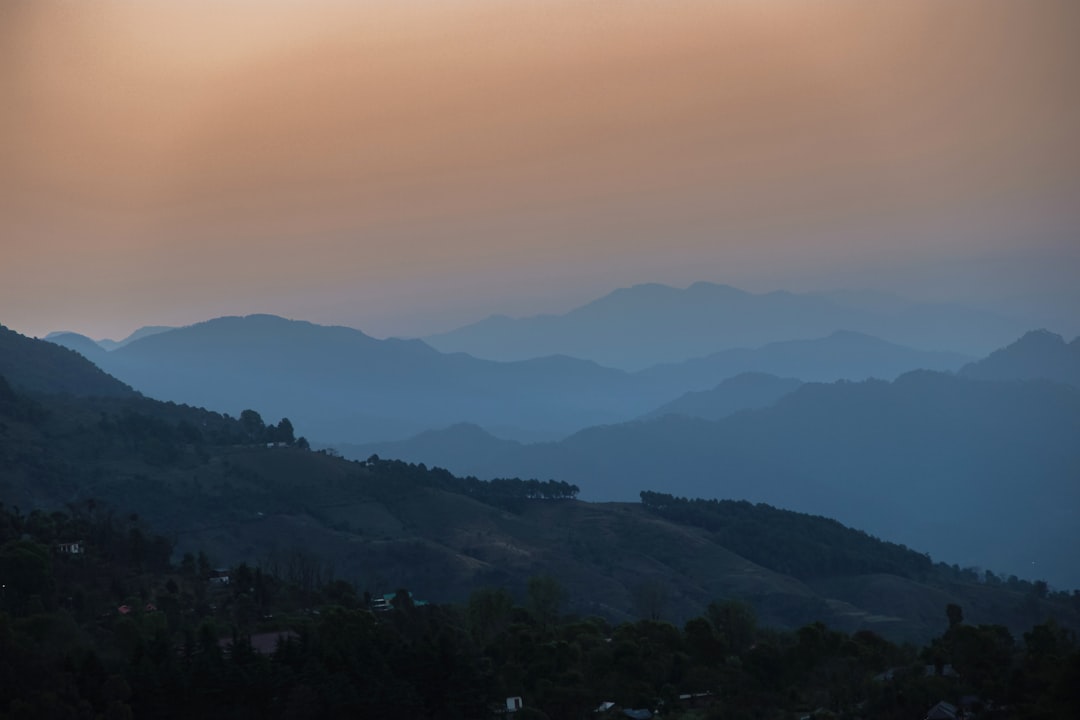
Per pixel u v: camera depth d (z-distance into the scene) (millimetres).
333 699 101875
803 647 127062
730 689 121938
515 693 117125
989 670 122438
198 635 116562
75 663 101312
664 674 124000
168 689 100000
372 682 105875
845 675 124688
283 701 102375
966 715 111438
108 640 115750
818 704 119500
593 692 117375
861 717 114750
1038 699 110500
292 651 109500
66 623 113250
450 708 107812
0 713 91062
